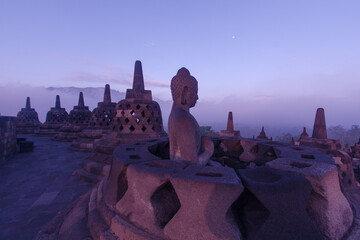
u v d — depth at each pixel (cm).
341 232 195
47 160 967
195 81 301
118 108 789
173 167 228
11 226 388
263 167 219
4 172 766
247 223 185
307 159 245
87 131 1227
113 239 222
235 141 456
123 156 287
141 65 846
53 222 329
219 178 187
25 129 2420
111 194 269
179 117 271
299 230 167
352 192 580
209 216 177
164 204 223
